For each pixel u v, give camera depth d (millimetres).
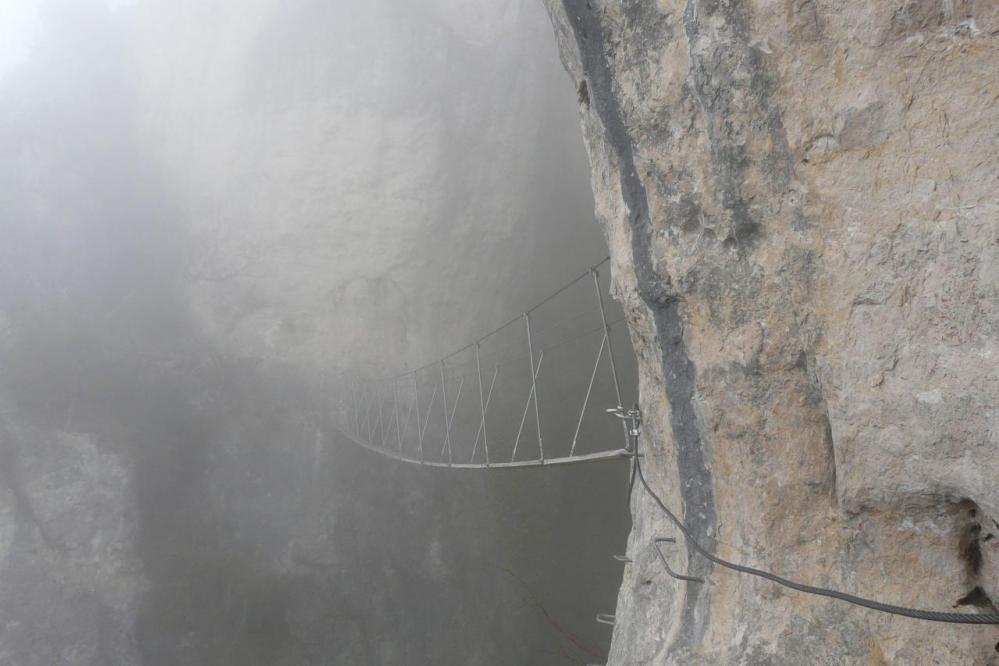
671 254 3816
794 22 2809
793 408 3223
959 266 2328
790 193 2990
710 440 3766
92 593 18031
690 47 3307
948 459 2436
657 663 4109
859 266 2691
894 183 2541
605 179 4703
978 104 2262
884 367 2623
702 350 3734
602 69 4152
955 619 2195
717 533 3814
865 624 2867
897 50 2479
